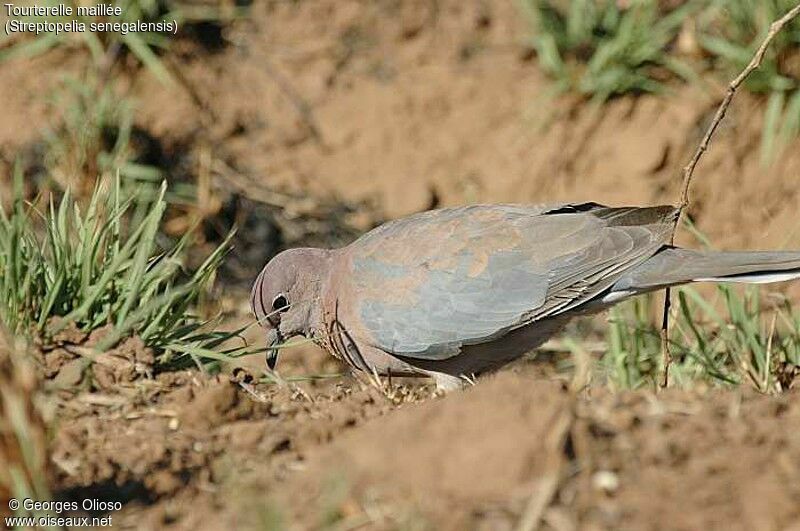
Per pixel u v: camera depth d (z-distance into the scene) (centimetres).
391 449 780
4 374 781
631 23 1689
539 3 1741
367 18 1842
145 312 994
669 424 818
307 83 1816
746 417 836
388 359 1152
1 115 1689
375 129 1791
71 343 1000
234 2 1830
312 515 737
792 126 1636
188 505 776
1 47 1719
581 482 747
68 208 1140
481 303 1101
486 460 757
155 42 1745
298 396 1001
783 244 1540
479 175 1750
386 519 729
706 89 1686
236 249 1700
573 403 800
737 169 1673
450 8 1833
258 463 823
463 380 1147
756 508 724
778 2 1611
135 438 870
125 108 1675
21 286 1016
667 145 1689
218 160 1752
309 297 1194
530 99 1764
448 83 1797
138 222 1472
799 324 1159
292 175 1767
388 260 1132
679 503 731
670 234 1089
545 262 1093
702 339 1145
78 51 1728
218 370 1071
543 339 1131
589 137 1727
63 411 927
